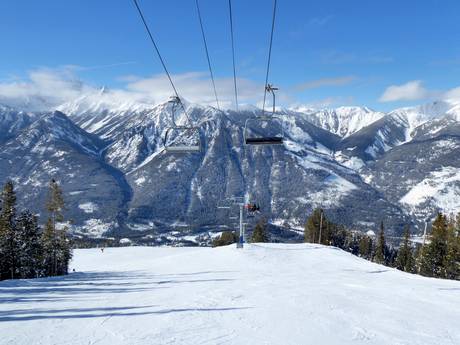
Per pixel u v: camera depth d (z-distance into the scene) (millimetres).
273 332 9328
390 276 26203
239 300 13672
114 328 9484
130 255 72625
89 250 86438
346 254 44062
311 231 87438
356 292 16250
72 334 8922
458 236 49500
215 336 8891
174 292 16172
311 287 17641
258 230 93438
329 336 9164
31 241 51406
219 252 42281
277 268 31047
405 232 79188
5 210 49469
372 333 9555
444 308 13289
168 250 79438
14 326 9633
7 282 21062
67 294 15875
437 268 51938
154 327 9609
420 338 9281
